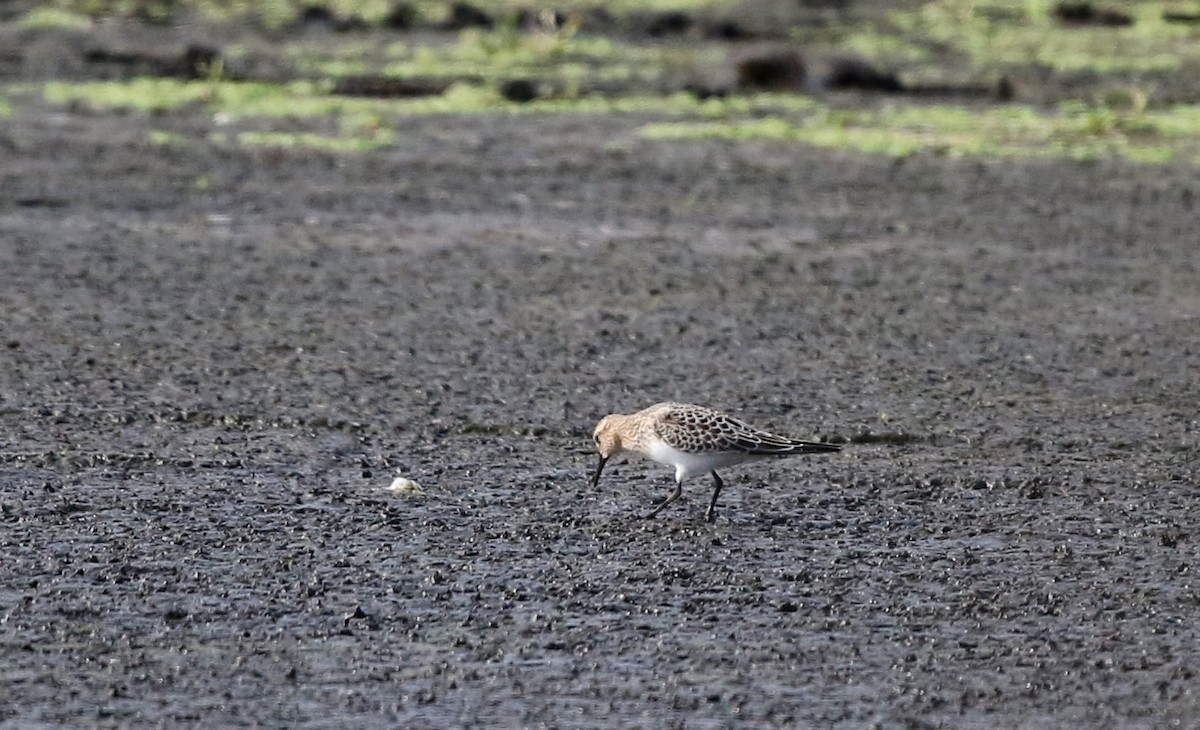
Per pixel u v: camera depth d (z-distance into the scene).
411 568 34.56
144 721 27.66
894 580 34.22
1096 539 36.94
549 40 122.12
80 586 33.31
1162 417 46.62
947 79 108.12
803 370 50.44
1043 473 41.66
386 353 51.31
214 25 132.38
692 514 38.25
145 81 103.50
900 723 27.72
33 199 71.06
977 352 52.62
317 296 57.62
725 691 28.89
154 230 66.50
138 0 141.12
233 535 36.38
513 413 45.94
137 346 51.47
